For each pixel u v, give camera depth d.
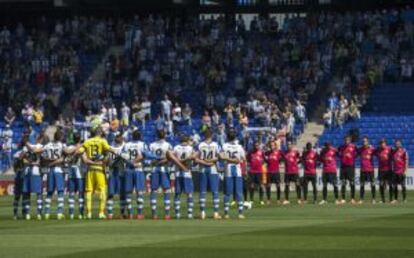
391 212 59.22
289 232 43.62
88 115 106.44
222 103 106.31
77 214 59.62
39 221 52.88
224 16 118.56
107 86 111.00
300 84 106.12
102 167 54.69
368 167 73.75
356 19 111.12
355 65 106.44
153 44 113.88
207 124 97.19
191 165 54.50
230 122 100.56
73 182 55.94
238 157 54.25
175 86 109.62
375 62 106.62
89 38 116.88
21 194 59.09
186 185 53.94
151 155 54.16
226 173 54.28
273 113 100.69
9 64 115.25
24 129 105.62
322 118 103.31
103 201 54.88
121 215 54.94
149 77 110.75
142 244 38.25
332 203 72.81
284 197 79.25
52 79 112.88
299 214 57.81
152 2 120.81
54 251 35.81
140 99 106.62
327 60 107.81
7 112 107.62
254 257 33.59
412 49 107.62
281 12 117.56
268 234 42.59
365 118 100.94
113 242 39.22
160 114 104.56
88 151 54.44
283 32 112.12
